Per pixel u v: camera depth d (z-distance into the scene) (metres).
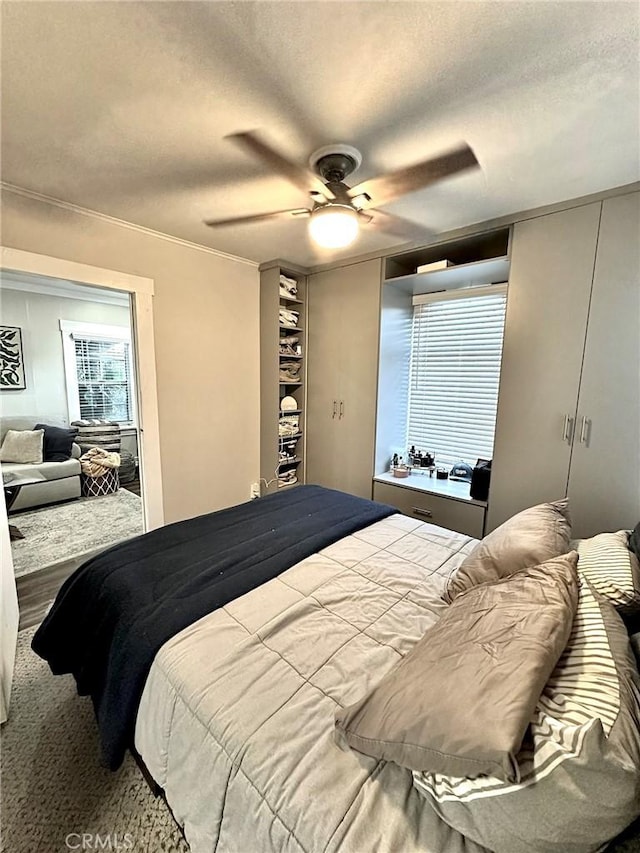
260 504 2.30
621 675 0.76
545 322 2.34
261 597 1.38
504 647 0.78
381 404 3.32
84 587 1.52
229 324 3.38
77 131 1.59
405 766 0.70
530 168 1.86
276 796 0.77
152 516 3.03
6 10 1.04
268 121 1.51
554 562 1.08
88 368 5.43
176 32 1.12
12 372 4.71
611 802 0.56
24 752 1.41
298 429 3.90
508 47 1.17
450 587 1.39
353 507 2.27
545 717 0.64
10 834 1.16
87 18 1.07
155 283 2.83
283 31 1.12
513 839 0.60
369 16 1.07
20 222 2.18
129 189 2.10
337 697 0.98
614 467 2.18
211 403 3.34
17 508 3.92
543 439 2.41
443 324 3.32
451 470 3.26
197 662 1.08
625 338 2.09
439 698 0.72
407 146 1.67
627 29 1.09
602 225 2.10
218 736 0.91
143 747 1.11
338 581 1.51
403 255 3.07
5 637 1.69
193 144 1.68
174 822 1.18
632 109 1.43
